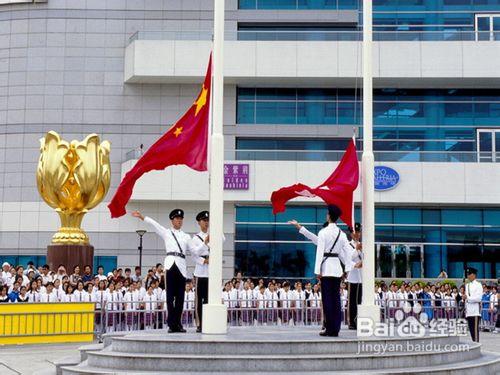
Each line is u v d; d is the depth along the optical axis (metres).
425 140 38.06
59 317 19.94
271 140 38.38
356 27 39.00
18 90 39.00
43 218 38.06
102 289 22.17
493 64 36.81
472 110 38.22
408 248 37.16
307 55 37.12
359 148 37.81
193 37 37.56
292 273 37.06
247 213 37.53
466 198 36.00
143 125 38.72
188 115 14.59
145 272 37.28
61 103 38.78
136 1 39.41
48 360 16.19
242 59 37.06
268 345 11.93
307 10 38.59
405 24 38.50
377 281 30.00
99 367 12.08
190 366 11.41
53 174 29.05
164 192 36.31
